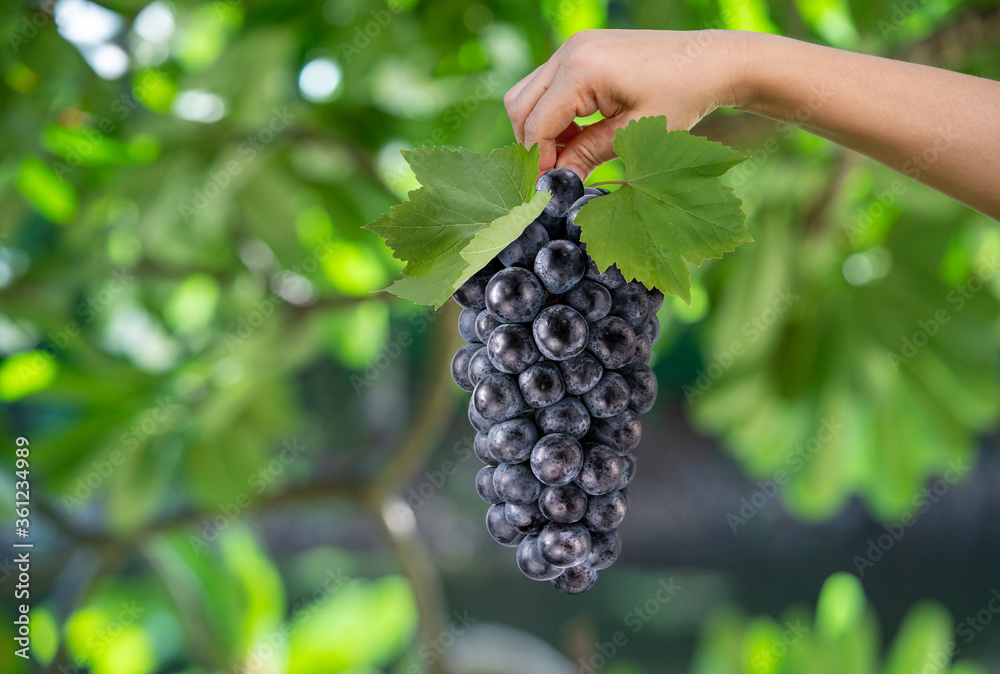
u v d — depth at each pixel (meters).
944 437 2.28
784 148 2.15
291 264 1.94
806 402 2.34
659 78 1.01
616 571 8.30
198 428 2.14
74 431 2.12
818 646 2.23
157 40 2.02
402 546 2.37
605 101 1.02
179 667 2.99
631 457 1.01
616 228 0.98
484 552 8.71
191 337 2.81
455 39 1.97
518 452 0.98
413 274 0.99
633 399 1.01
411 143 2.09
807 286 2.27
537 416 0.99
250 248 2.34
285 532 8.80
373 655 2.50
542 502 0.98
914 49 1.77
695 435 10.97
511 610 6.69
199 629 2.40
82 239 2.20
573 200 0.99
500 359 0.98
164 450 2.14
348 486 2.39
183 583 2.45
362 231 2.20
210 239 2.40
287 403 2.25
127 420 2.13
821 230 2.14
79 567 2.75
